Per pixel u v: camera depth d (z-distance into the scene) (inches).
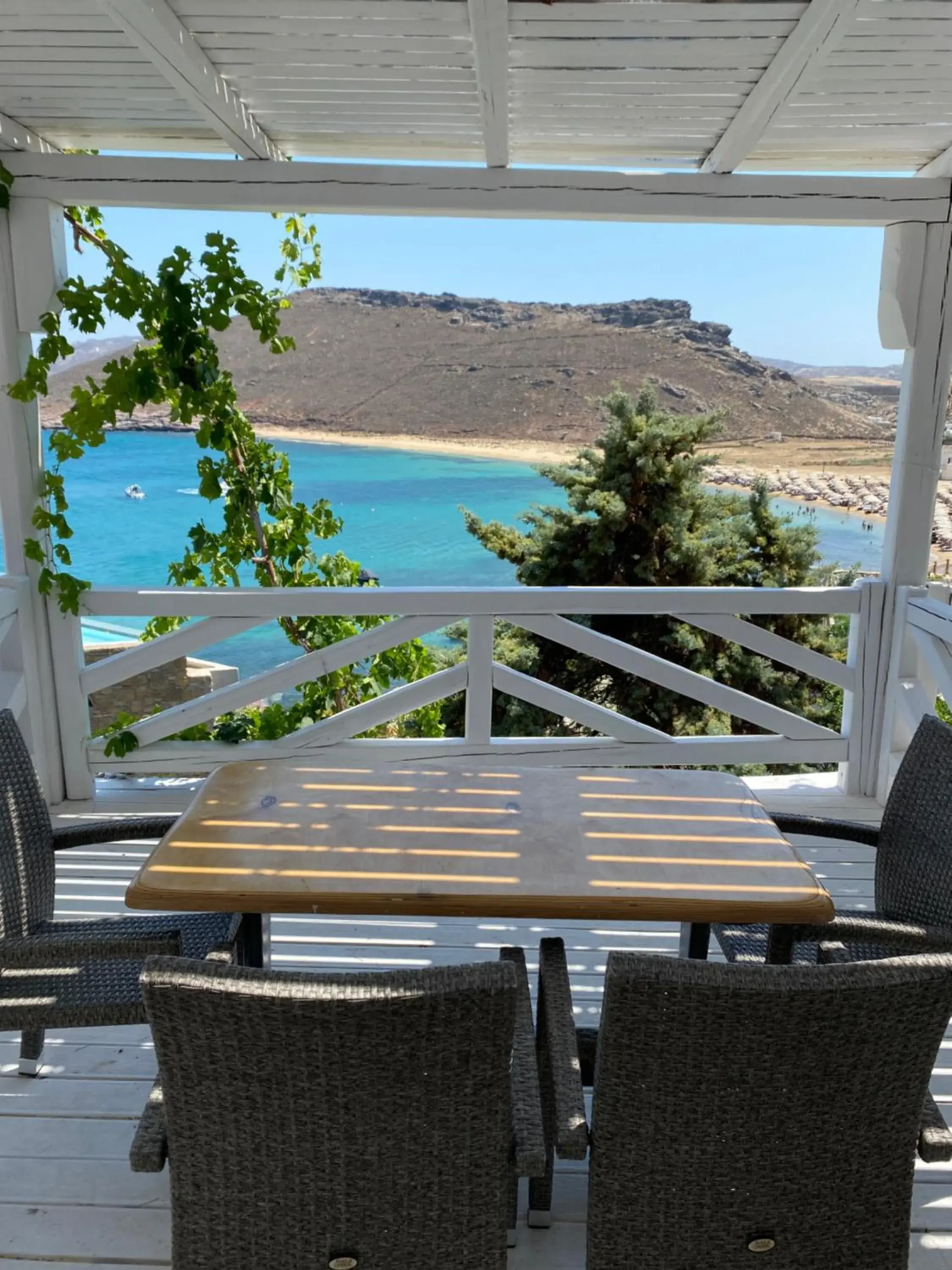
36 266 126.9
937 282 133.3
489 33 89.1
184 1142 45.8
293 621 184.4
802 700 321.7
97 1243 67.4
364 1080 42.8
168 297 135.0
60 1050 88.3
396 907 62.4
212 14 91.7
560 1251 67.0
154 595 140.2
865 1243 50.3
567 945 107.4
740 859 69.2
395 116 117.1
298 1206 46.6
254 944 72.9
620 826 74.4
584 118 115.5
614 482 330.6
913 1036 44.2
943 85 105.3
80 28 97.3
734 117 113.0
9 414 132.0
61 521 136.3
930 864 77.1
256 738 160.1
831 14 86.6
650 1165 47.7
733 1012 42.4
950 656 134.9
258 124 120.3
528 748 150.3
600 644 147.0
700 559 326.0
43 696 141.2
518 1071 54.2
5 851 73.2
